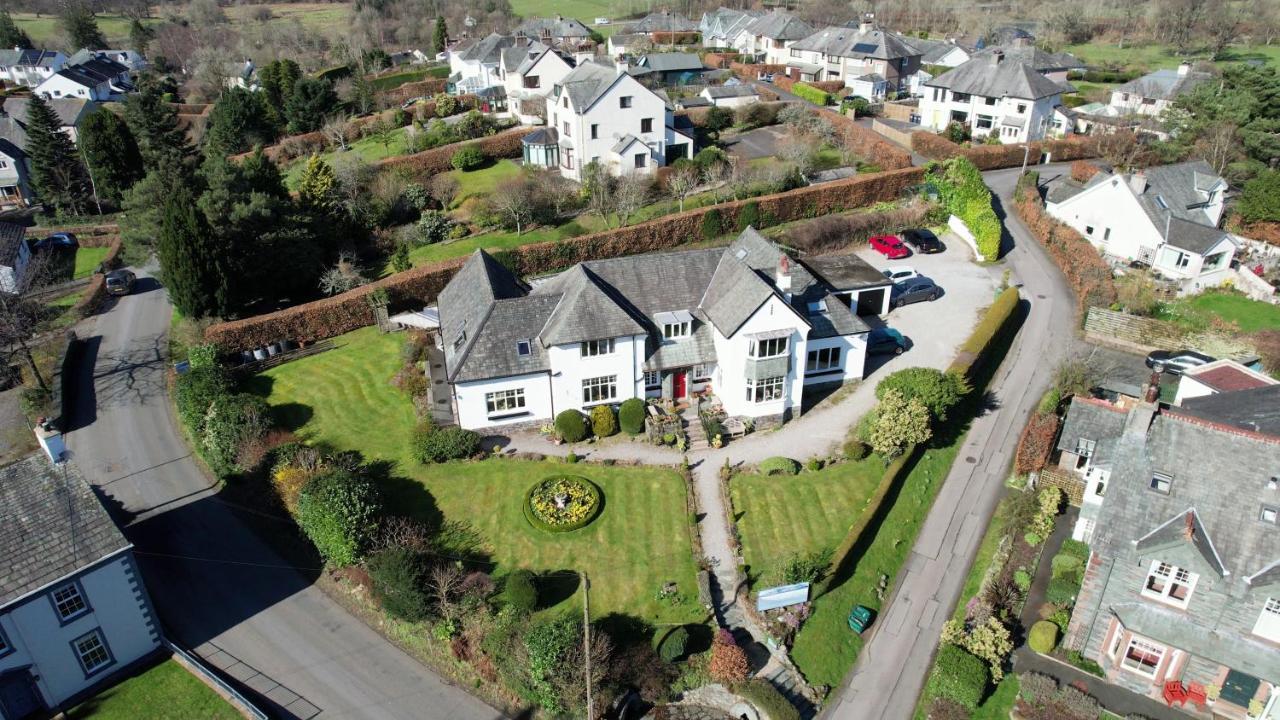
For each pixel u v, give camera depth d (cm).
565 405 5272
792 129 9806
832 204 8062
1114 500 3750
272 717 3725
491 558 4412
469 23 18562
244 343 6325
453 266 6919
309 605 4328
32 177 10031
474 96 11562
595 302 5100
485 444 5200
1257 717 3522
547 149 9325
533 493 4725
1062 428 5047
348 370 6119
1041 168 9206
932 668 3878
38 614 3625
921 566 4409
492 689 3866
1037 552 4453
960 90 10025
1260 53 14562
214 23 19850
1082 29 17000
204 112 13538
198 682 3888
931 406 5019
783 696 3641
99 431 5731
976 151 9075
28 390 6069
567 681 3634
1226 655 3506
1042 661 3891
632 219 7975
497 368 5059
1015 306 6391
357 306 6625
